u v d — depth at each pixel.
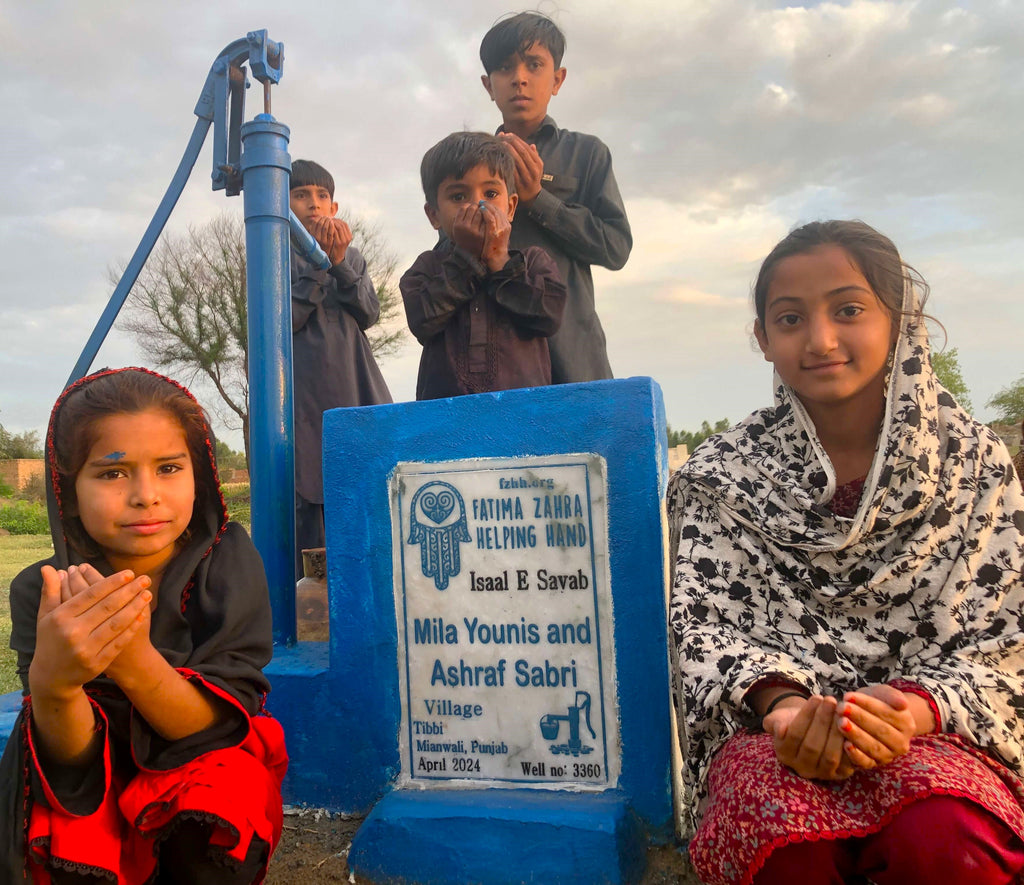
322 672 2.49
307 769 2.49
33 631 1.67
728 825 1.41
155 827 1.55
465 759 2.33
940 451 1.73
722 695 1.61
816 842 1.36
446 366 3.14
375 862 2.17
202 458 1.80
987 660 1.58
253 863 1.63
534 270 3.11
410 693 2.39
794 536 1.76
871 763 1.33
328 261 3.98
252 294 2.93
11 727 2.32
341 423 2.51
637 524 2.23
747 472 1.87
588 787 2.23
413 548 2.41
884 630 1.70
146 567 1.79
